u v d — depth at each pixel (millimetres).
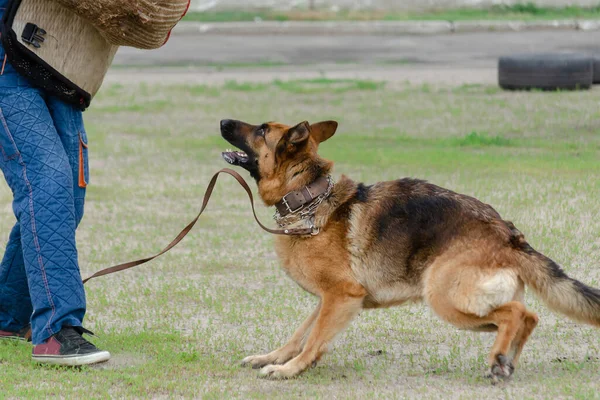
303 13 37875
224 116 20766
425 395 5809
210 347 7004
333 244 6355
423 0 38906
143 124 20234
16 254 6879
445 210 6281
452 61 27688
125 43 6430
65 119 6633
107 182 14477
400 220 6348
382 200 6473
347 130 18641
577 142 16547
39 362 6406
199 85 24922
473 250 6082
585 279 8703
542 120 18547
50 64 6367
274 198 6617
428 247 6234
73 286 6395
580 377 6090
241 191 13781
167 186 14125
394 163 15031
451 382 6090
